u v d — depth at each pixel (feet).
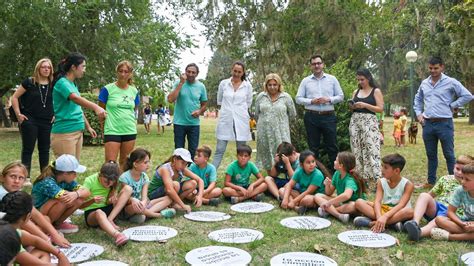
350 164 14.60
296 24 53.52
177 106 19.47
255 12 56.03
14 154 32.30
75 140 15.93
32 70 52.85
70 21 49.83
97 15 52.24
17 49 52.70
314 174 15.78
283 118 19.77
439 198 13.83
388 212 12.86
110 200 13.47
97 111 14.97
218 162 20.12
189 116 19.39
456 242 11.76
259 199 17.10
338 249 11.30
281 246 11.53
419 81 90.43
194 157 17.83
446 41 56.44
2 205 9.34
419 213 12.52
